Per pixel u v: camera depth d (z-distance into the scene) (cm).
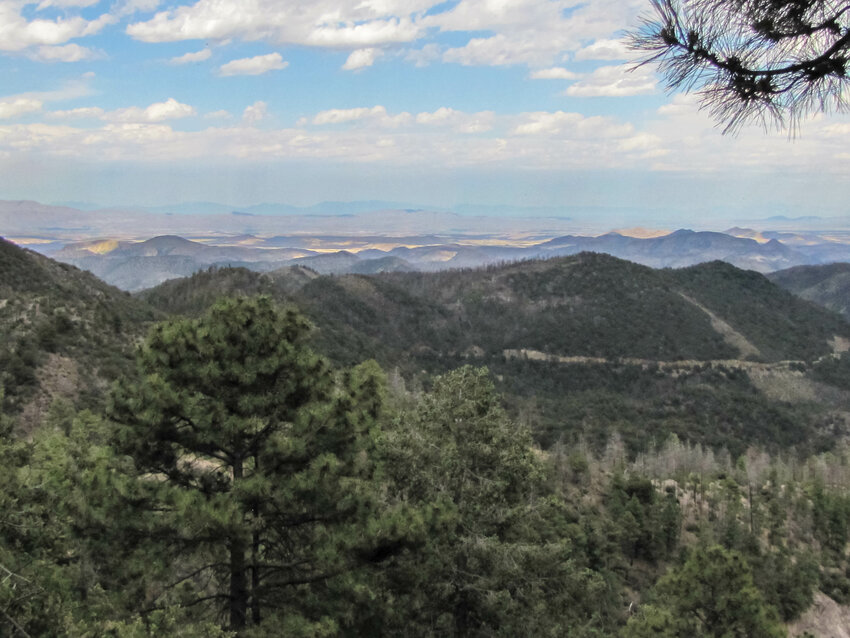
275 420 1319
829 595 5031
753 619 2359
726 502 6294
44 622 1038
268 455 1248
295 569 1296
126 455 1271
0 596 984
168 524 1142
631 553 5334
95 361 5922
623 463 8119
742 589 2400
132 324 7431
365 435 1374
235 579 1258
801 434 13225
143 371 1284
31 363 5341
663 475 8269
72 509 1163
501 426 1769
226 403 1285
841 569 5512
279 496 1189
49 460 1830
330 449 1300
